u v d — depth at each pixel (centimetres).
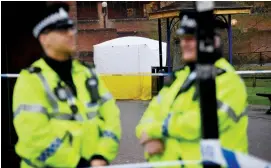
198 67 370
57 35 488
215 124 376
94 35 4372
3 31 770
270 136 1343
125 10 5041
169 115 491
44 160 471
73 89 500
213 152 384
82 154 492
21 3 756
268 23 4338
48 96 483
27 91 477
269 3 4069
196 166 466
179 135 469
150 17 2197
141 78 2459
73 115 489
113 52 2630
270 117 1794
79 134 486
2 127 771
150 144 498
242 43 4322
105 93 530
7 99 777
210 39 366
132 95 2481
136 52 2609
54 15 490
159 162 493
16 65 802
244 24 4228
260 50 4356
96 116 506
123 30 5072
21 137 471
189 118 459
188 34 482
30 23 788
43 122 470
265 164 424
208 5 363
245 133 487
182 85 501
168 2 2855
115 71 2623
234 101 464
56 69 497
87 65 537
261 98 2495
